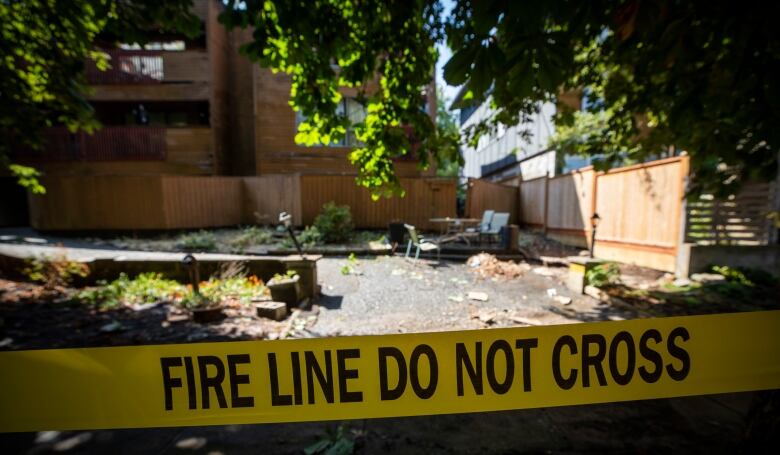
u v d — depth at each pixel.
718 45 1.84
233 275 5.73
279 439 2.05
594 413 2.39
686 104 2.05
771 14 1.52
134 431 2.11
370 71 2.57
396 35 2.31
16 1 3.25
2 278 5.93
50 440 2.02
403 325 4.14
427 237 10.87
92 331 3.69
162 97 13.17
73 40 3.62
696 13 1.78
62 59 3.90
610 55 3.31
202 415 1.09
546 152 12.88
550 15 1.37
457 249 8.59
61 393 1.04
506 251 8.56
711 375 1.19
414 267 7.38
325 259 7.96
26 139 4.51
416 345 1.12
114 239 9.86
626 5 1.63
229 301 4.71
